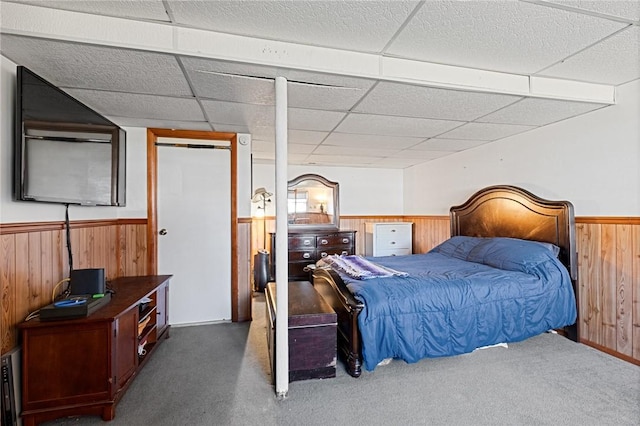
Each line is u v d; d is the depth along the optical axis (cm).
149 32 166
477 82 219
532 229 311
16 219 179
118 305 204
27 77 175
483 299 244
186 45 171
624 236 246
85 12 157
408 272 291
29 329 171
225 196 353
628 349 243
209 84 213
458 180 444
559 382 215
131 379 211
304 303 246
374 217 586
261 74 197
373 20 161
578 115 277
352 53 196
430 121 297
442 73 212
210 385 218
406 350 225
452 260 348
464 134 346
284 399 200
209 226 350
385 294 229
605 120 258
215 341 296
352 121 299
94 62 181
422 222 534
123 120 299
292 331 219
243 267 356
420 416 182
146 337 255
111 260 303
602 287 260
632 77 233
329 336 224
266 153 456
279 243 202
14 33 152
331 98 238
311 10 152
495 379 221
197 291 348
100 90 223
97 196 245
